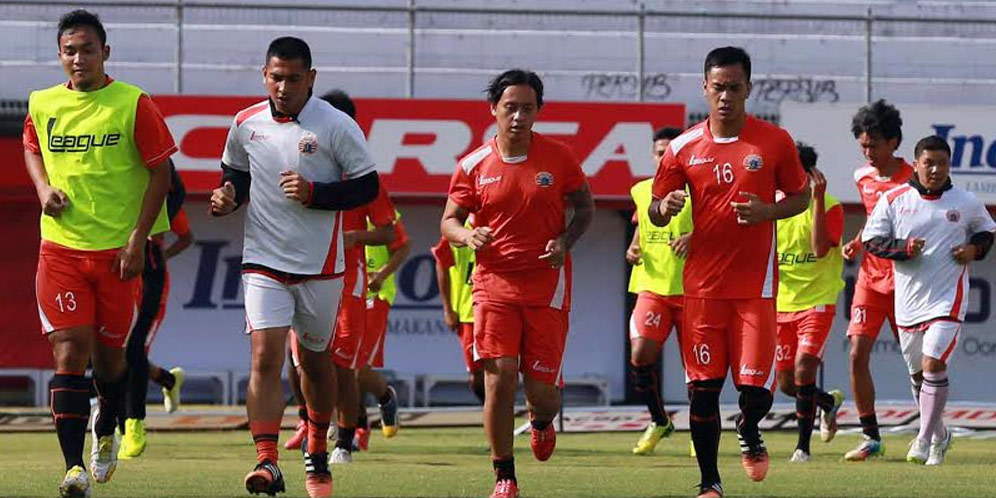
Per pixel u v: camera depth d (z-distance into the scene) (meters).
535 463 30.64
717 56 22.05
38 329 51.31
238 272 53.56
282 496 22.98
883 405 45.47
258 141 21.28
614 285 53.81
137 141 21.80
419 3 58.06
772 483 25.86
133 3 51.28
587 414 43.66
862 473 28.11
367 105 49.88
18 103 53.62
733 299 22.23
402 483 25.28
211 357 53.41
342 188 21.03
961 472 28.44
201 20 57.28
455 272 35.88
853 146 50.47
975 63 59.72
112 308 22.11
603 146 50.03
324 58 57.50
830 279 32.88
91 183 21.67
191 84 56.31
